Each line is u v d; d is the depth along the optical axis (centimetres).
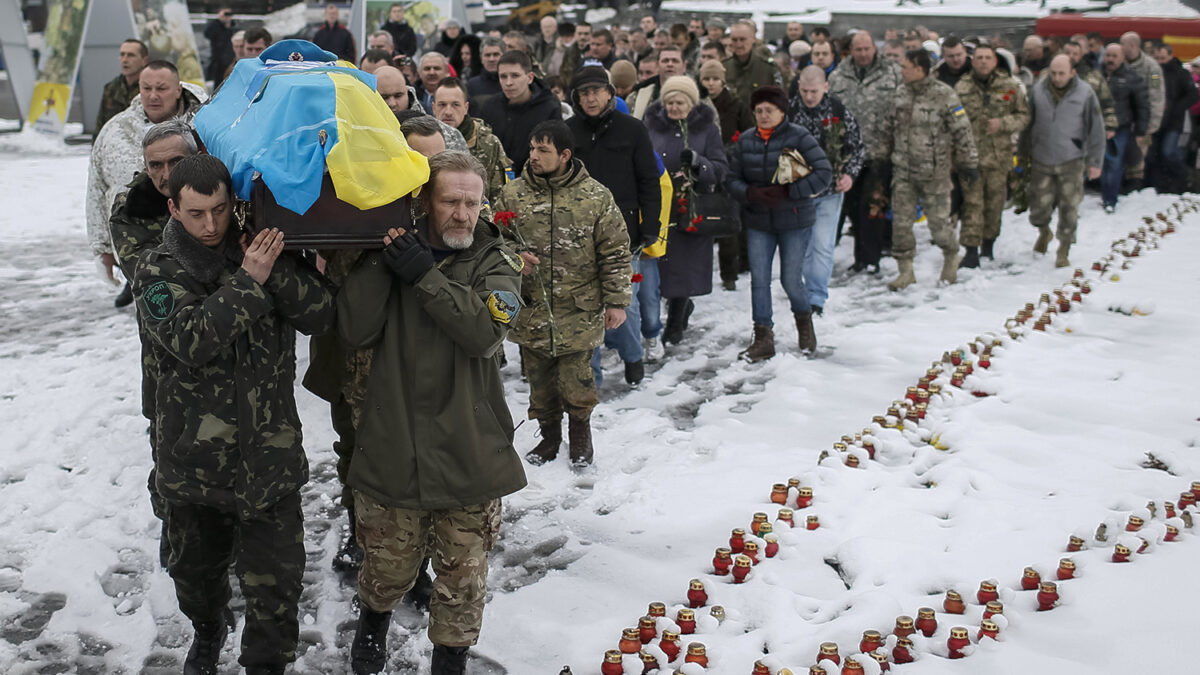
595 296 596
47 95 2069
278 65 381
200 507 376
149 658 423
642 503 565
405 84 632
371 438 374
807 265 941
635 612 457
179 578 384
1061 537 499
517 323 592
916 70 1004
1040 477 583
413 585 435
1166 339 858
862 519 529
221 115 388
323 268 420
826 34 1311
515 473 383
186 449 356
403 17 1975
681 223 812
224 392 354
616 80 959
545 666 416
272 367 360
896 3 3148
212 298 340
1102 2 2792
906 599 450
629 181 700
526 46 1232
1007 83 1109
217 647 404
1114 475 579
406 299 369
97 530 533
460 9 2069
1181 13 2247
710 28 1300
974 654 398
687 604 458
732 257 1022
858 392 746
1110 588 441
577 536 534
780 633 426
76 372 784
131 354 833
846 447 619
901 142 1023
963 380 738
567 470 612
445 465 371
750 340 878
